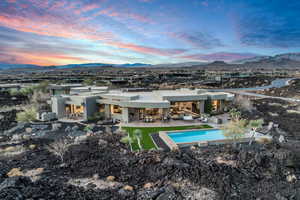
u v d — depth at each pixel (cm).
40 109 3478
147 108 2791
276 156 1558
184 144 1841
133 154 1647
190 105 3303
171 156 1579
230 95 3319
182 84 8206
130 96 2845
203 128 2327
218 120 2555
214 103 3200
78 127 2469
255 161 1517
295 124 2480
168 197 1128
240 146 1811
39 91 4909
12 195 916
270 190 1257
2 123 2673
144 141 1955
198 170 1409
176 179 1336
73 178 1332
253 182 1337
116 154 1664
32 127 2475
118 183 1288
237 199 1162
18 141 2011
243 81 9212
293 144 1830
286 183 1337
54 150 1705
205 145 1852
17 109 3525
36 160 1580
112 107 2928
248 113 3086
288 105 3734
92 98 2970
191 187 1260
